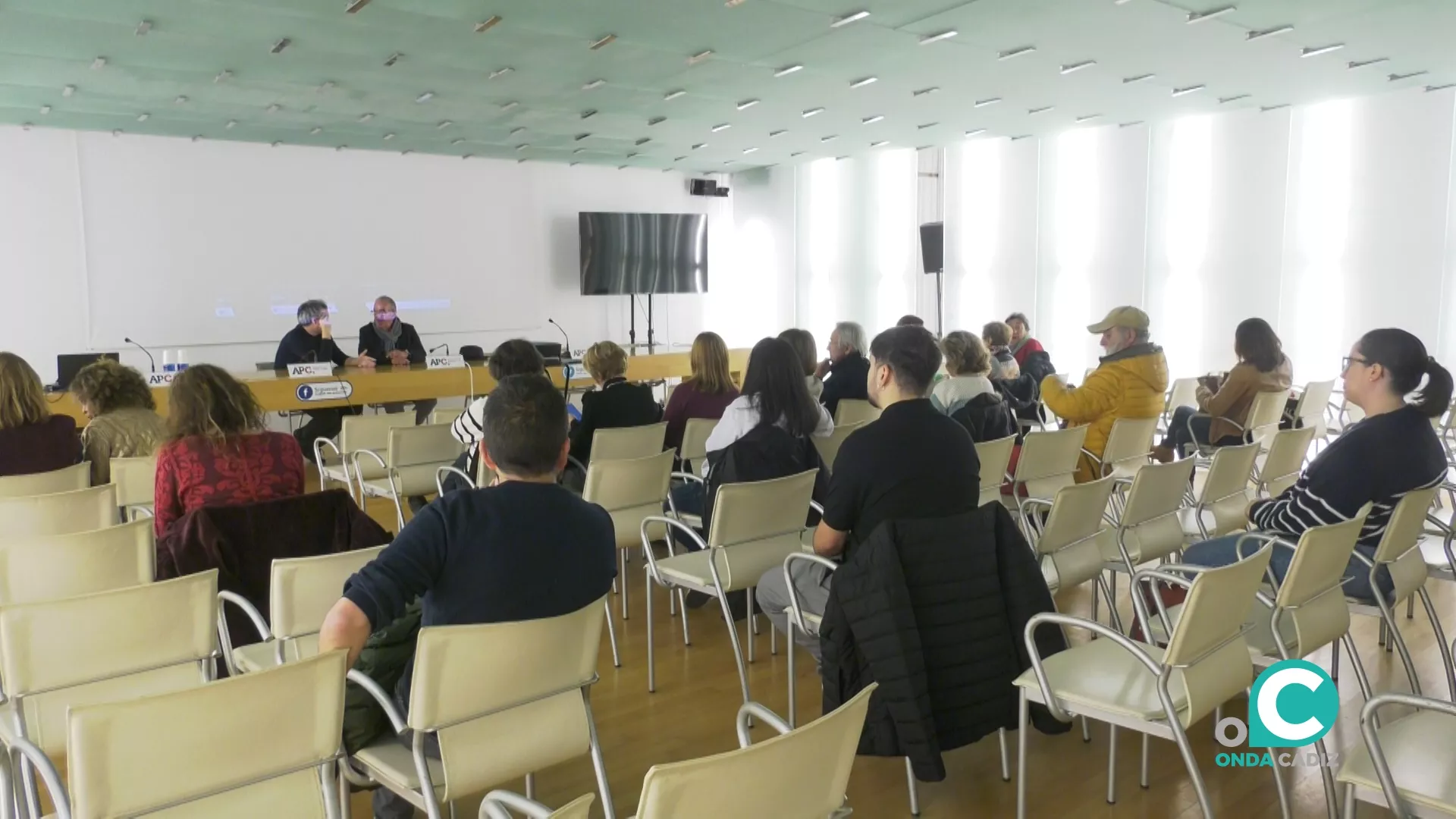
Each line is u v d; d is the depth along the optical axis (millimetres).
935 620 2162
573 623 1817
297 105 7113
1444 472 2713
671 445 4410
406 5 4660
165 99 6844
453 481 4176
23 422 3508
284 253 9102
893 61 5879
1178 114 7777
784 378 3369
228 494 2650
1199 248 8078
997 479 3725
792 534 3113
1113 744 2430
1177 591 3188
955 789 2529
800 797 1325
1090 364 8867
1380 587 2594
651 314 11445
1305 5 4730
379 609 1652
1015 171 9250
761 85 6559
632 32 5188
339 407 6902
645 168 11297
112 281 8305
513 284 10516
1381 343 2611
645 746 2820
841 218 10891
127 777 1403
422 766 1695
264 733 1519
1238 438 4879
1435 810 1606
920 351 2408
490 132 8406
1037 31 5219
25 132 7867
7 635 1787
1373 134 7070
